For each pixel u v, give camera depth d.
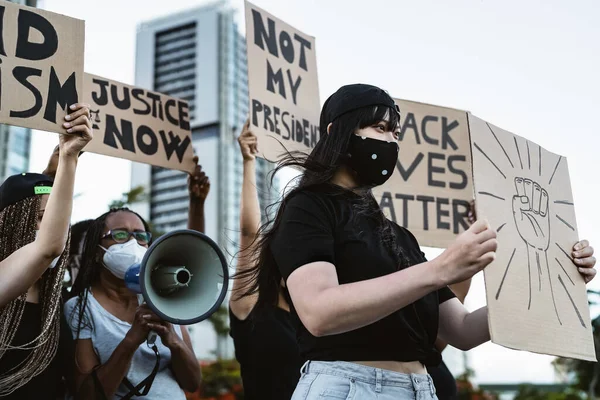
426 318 1.97
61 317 2.97
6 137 28.14
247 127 3.54
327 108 2.12
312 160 2.07
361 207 1.99
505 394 35.50
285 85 3.76
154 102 3.84
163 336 2.92
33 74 2.54
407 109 3.67
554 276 2.18
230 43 82.12
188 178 3.89
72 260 3.48
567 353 2.07
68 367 2.94
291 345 3.07
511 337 1.94
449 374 3.46
